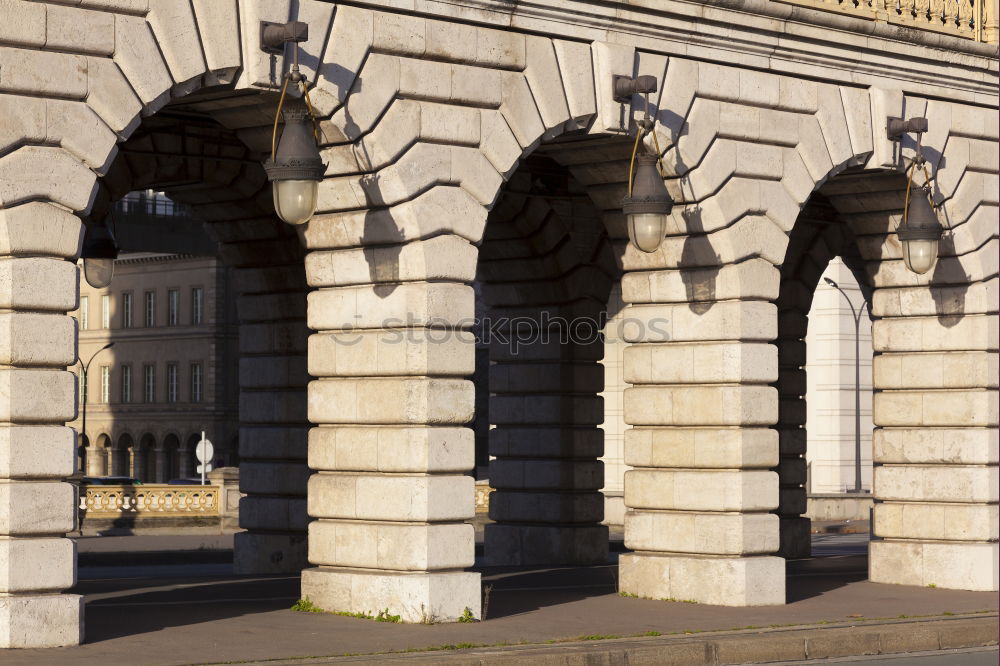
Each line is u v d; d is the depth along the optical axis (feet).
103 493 127.65
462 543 56.54
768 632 56.03
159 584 71.92
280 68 52.19
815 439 229.86
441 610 55.83
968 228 73.36
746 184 64.59
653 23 61.41
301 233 74.54
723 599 63.41
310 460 58.90
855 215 75.10
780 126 65.92
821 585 74.08
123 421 312.09
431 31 55.88
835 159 67.82
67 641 48.44
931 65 71.41
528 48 58.49
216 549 108.68
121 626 54.08
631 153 63.16
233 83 52.01
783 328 95.45
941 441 74.38
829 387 228.84
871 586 73.67
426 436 55.67
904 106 70.64
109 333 316.81
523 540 86.79
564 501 85.81
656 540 65.62
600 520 86.94
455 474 56.80
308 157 51.93
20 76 47.16
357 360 57.36
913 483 75.05
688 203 63.93
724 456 63.93
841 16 66.74
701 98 63.36
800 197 66.64
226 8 51.24
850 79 68.59
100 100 48.70
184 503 130.41
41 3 47.52
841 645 54.95
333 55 53.57
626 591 66.33
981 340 73.56
